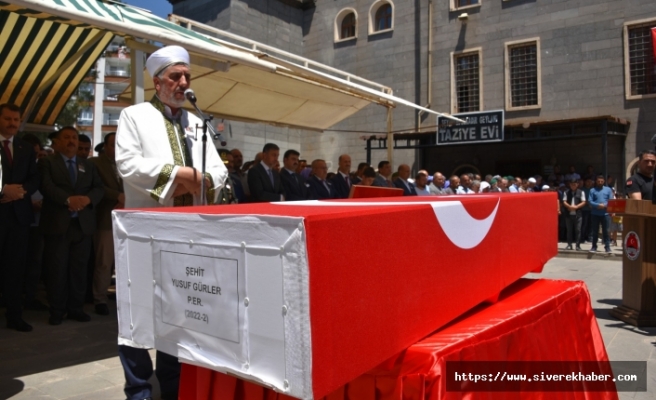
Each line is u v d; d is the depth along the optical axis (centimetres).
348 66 1975
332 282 119
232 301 134
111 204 528
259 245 126
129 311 167
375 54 1922
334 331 119
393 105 858
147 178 238
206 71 606
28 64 602
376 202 196
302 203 198
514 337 196
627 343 455
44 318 499
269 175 613
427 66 1823
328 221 119
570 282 275
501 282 209
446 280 166
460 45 1767
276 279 122
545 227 266
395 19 1886
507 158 1728
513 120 1678
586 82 1571
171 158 256
